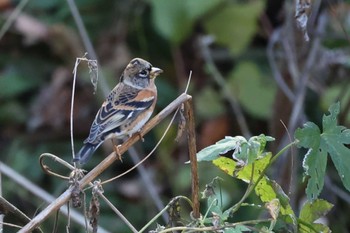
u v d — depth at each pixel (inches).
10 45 520.4
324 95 469.4
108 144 478.9
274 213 220.2
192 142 230.5
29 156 483.2
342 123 429.4
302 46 420.2
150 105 286.4
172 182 478.3
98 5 520.1
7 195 450.3
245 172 237.1
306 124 231.0
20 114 506.0
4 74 512.1
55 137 500.7
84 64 513.3
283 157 398.3
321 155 229.1
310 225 236.4
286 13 430.9
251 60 516.1
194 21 495.5
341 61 457.4
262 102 491.2
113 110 278.8
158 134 486.0
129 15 521.7
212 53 526.3
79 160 245.8
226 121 502.9
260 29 519.5
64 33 512.7
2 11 520.7
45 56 522.3
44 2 523.8
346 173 227.8
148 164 487.8
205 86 516.1
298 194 414.0
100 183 229.1
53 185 468.4
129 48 522.0
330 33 457.1
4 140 498.0
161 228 232.1
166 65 518.9
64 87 511.2
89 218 235.6
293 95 402.6
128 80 295.1
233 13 498.6
